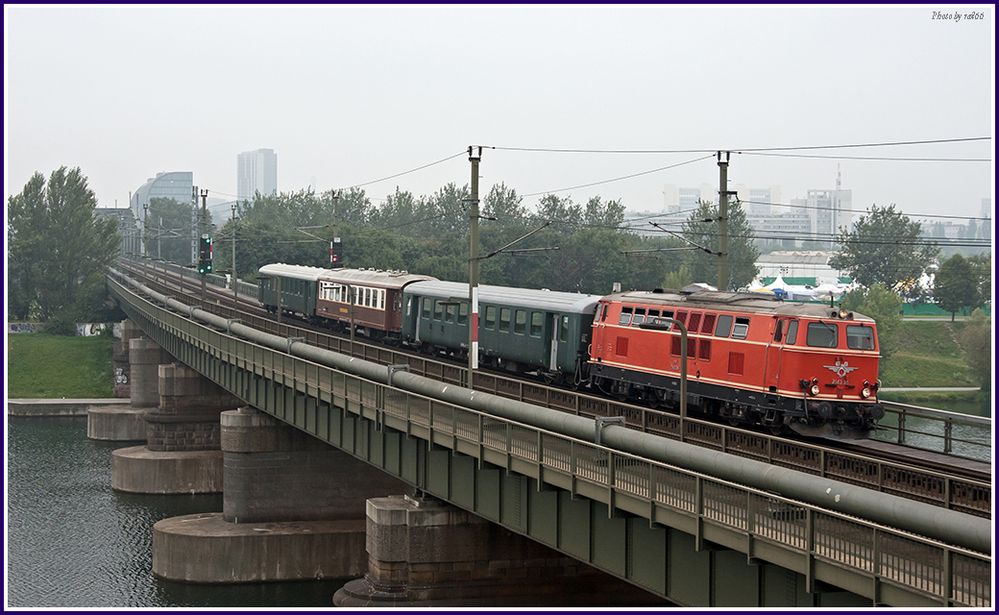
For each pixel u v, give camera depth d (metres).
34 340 169.00
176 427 103.94
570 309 62.44
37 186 185.25
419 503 51.28
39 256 183.25
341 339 78.88
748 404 47.12
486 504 44.59
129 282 155.12
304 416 65.38
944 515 25.39
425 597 50.69
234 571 70.19
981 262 143.12
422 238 199.38
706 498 31.16
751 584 30.83
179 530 71.81
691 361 50.91
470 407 47.81
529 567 51.44
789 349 45.16
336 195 112.44
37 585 69.06
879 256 162.88
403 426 49.94
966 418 40.25
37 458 114.50
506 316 69.31
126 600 65.88
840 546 26.67
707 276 159.75
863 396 45.41
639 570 35.25
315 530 72.25
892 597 25.45
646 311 54.97
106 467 109.94
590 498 36.53
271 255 171.88
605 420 38.47
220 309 107.94
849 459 33.44
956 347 134.75
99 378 158.62
